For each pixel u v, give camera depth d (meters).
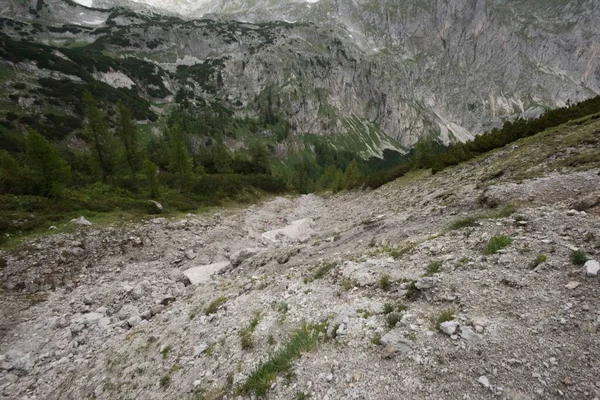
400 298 7.33
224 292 13.01
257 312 9.51
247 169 79.25
